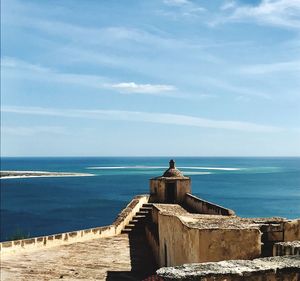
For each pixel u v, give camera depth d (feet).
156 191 105.19
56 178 546.26
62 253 74.23
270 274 25.93
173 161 108.47
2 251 71.82
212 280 25.13
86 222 207.31
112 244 81.30
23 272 63.00
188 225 43.19
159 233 64.85
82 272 63.26
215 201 255.09
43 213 240.94
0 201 302.66
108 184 436.76
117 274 62.44
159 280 26.25
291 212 204.54
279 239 41.86
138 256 72.64
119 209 252.83
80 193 351.25
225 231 39.09
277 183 401.49
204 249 38.83
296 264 26.66
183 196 103.55
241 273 25.49
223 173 598.75
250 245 39.17
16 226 197.88
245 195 289.53
